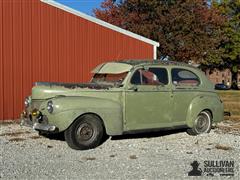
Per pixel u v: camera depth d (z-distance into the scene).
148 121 9.27
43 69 13.75
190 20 28.27
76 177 6.30
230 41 52.81
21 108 13.31
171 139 9.70
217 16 32.03
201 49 29.23
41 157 7.64
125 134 9.21
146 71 9.34
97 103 8.51
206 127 10.36
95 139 8.49
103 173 6.55
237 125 12.69
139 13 29.52
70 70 14.34
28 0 13.45
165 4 28.77
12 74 13.13
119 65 9.46
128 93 9.01
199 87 10.18
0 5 12.90
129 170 6.76
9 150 8.23
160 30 28.30
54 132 8.23
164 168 6.92
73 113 8.21
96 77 9.85
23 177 6.26
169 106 9.55
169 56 29.39
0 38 12.89
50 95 8.73
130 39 15.74
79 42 14.53
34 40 13.58
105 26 15.13
